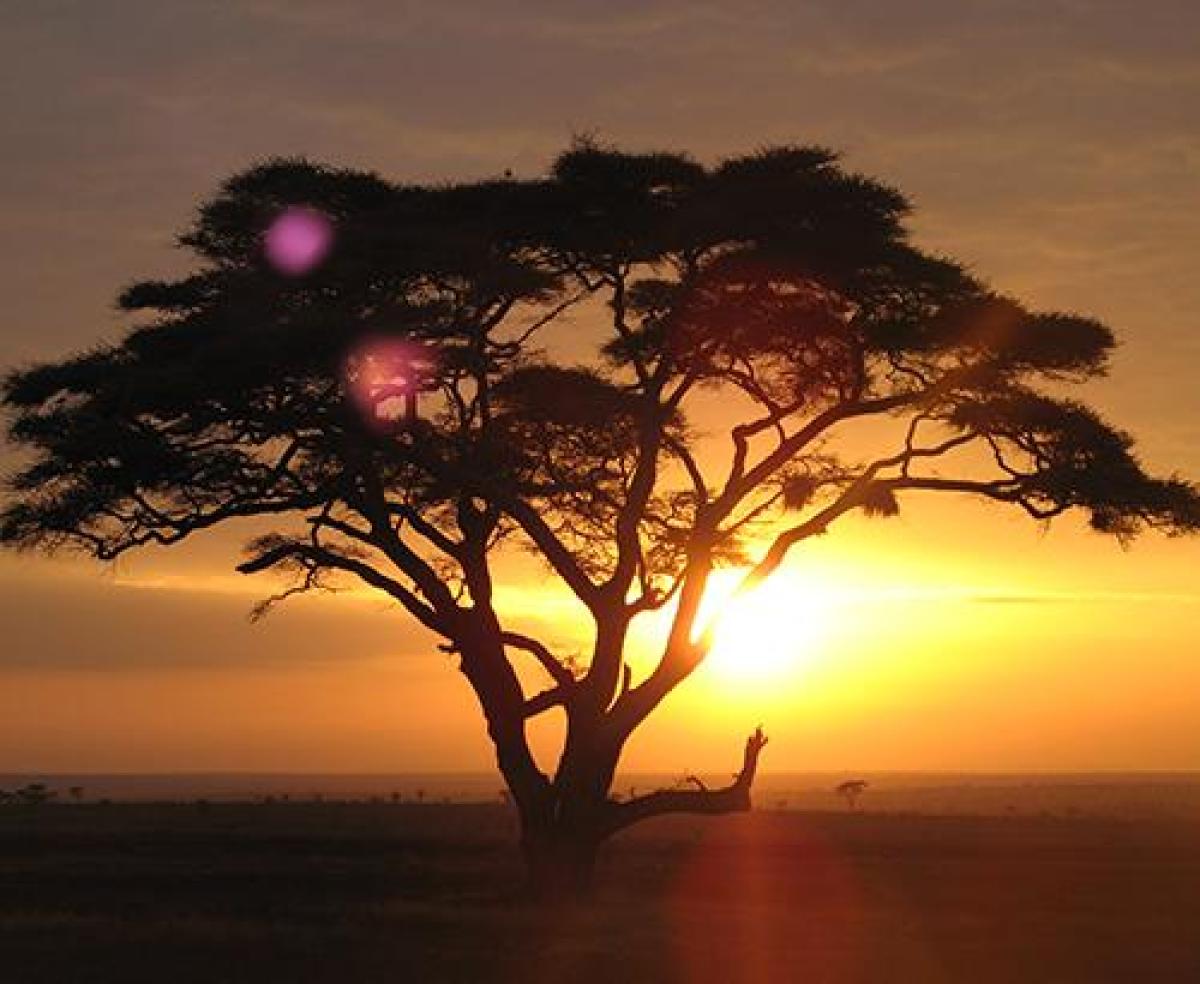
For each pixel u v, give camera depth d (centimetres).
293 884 5738
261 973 3581
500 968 3688
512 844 7600
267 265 5431
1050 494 5456
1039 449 5522
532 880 5431
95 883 5722
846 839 8819
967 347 5431
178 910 4872
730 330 5503
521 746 5516
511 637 5581
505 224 5472
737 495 5581
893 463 5600
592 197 5381
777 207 5262
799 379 5672
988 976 3688
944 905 5362
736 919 4759
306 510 5703
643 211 5406
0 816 10456
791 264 5303
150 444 5388
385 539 5659
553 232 5462
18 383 5475
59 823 9475
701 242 5356
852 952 4028
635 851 7656
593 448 5566
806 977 3634
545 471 5553
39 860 6625
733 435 5662
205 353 5197
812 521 5500
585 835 5441
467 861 6675
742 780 5531
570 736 5484
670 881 6125
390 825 9425
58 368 5475
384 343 5216
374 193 5759
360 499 5631
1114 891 5856
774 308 5484
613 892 5650
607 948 4038
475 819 10175
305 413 5388
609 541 5728
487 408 5544
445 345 5353
